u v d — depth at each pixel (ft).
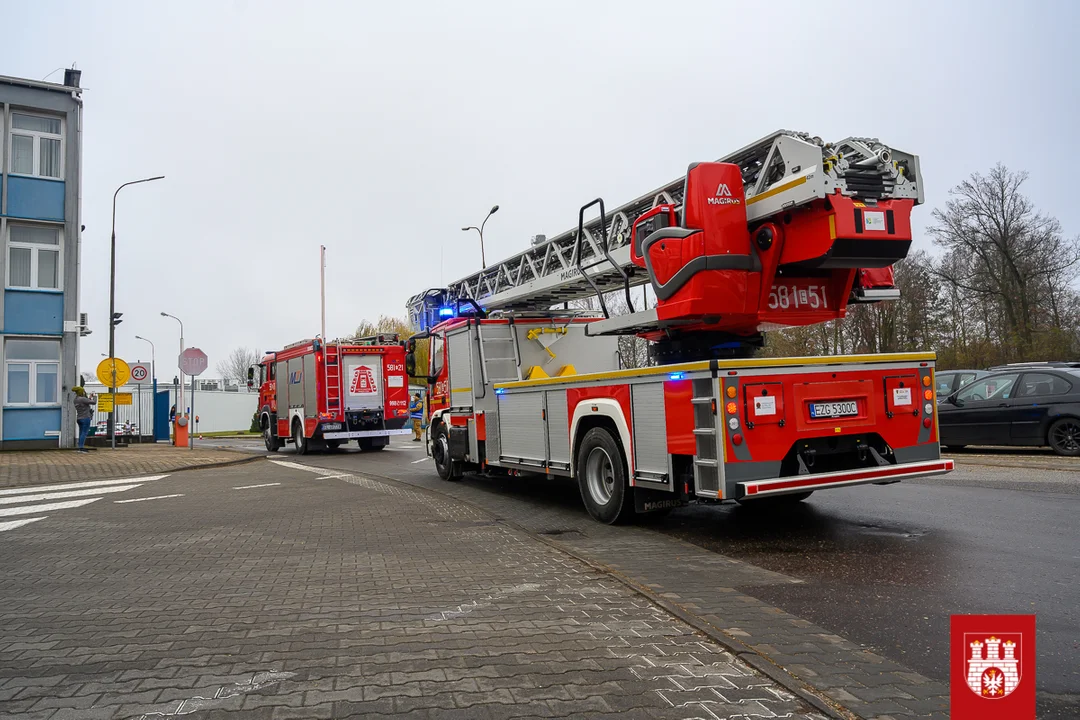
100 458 57.98
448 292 45.65
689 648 12.72
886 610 14.79
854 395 21.50
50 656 12.75
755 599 15.80
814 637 13.20
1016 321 113.70
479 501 32.76
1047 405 41.45
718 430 19.84
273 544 22.93
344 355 67.92
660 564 19.44
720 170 22.94
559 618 14.55
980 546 19.86
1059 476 32.27
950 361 116.37
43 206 67.82
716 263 22.54
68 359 68.28
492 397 33.76
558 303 38.70
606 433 25.09
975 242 117.29
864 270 24.58
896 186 21.50
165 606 15.96
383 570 19.03
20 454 62.23
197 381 205.57
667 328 25.85
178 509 31.19
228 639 13.56
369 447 75.31
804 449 21.04
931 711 10.02
